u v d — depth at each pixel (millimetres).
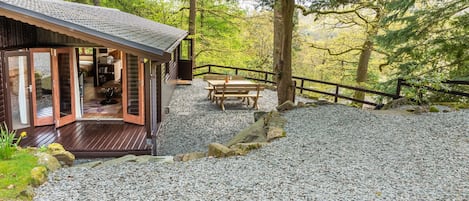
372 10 13398
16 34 6773
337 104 8008
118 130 7223
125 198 3379
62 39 7473
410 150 4664
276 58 14148
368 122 6203
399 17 10000
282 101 8992
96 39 5770
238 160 4520
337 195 3381
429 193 3379
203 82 15758
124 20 10117
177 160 4875
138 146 6242
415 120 6195
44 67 7102
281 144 5109
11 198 3260
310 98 12289
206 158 4730
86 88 11227
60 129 7188
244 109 10492
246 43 21141
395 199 3268
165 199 3355
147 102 6168
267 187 3607
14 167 3930
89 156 6043
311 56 20047
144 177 3959
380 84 10625
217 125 8578
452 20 9383
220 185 3682
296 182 3729
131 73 7559
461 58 9266
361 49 14148
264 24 20516
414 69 9602
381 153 4594
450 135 5242
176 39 9047
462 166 4047
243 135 6242
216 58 20359
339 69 17219
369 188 3529
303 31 20078
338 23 14922
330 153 4652
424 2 9562
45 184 3719
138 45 5723
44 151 4641
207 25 20078
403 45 10922
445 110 6812
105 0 19234
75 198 3371
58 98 7309
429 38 9641
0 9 5625
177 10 19453
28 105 6660
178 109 10375
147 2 18734
